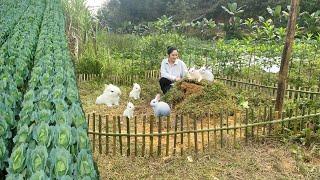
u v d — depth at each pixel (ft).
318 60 34.86
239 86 25.55
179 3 110.01
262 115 18.04
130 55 39.27
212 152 15.16
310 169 13.82
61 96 8.21
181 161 14.35
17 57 14.71
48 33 22.76
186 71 24.34
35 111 7.24
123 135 14.73
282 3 86.84
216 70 31.76
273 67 34.14
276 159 14.73
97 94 25.59
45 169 5.58
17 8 42.06
